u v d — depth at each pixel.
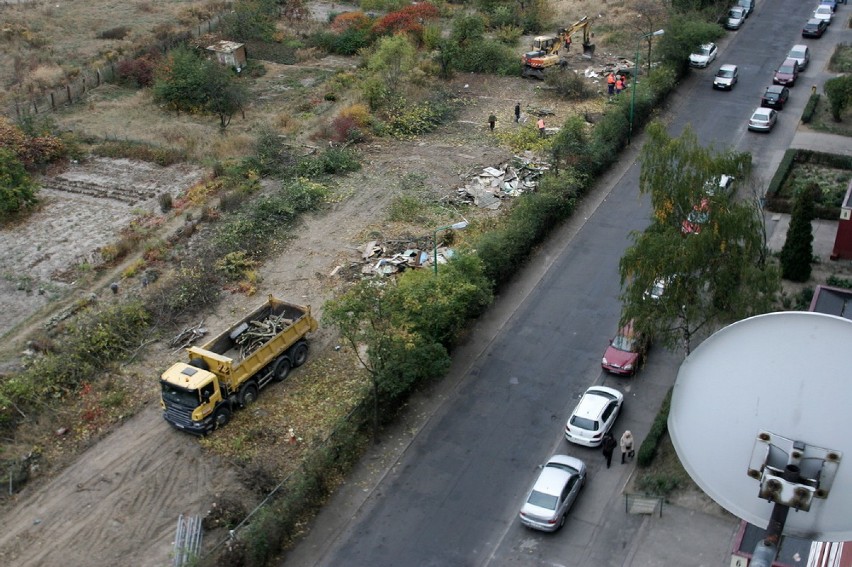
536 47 67.38
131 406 33.66
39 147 52.59
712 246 29.52
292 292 40.34
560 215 46.19
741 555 21.66
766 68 65.69
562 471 28.67
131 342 36.94
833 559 19.50
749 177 37.97
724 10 73.56
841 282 39.56
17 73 64.50
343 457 30.80
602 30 74.88
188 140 55.06
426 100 61.03
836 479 8.20
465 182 50.06
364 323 34.94
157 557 27.22
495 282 40.16
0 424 32.03
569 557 27.00
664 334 31.61
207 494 29.61
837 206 46.00
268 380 34.19
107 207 48.12
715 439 8.92
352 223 46.06
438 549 27.67
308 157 52.44
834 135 54.78
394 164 52.69
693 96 61.50
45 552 27.38
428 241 43.69
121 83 65.50
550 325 38.38
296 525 28.70
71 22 78.50
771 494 8.22
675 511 28.12
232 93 58.62
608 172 51.66
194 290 39.78
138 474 30.50
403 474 30.77
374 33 72.62
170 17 80.62
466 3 82.56
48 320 38.25
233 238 43.66
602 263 42.78
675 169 30.58
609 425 31.48
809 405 8.39
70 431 32.41
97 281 41.25
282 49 73.38
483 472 30.72
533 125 57.47
